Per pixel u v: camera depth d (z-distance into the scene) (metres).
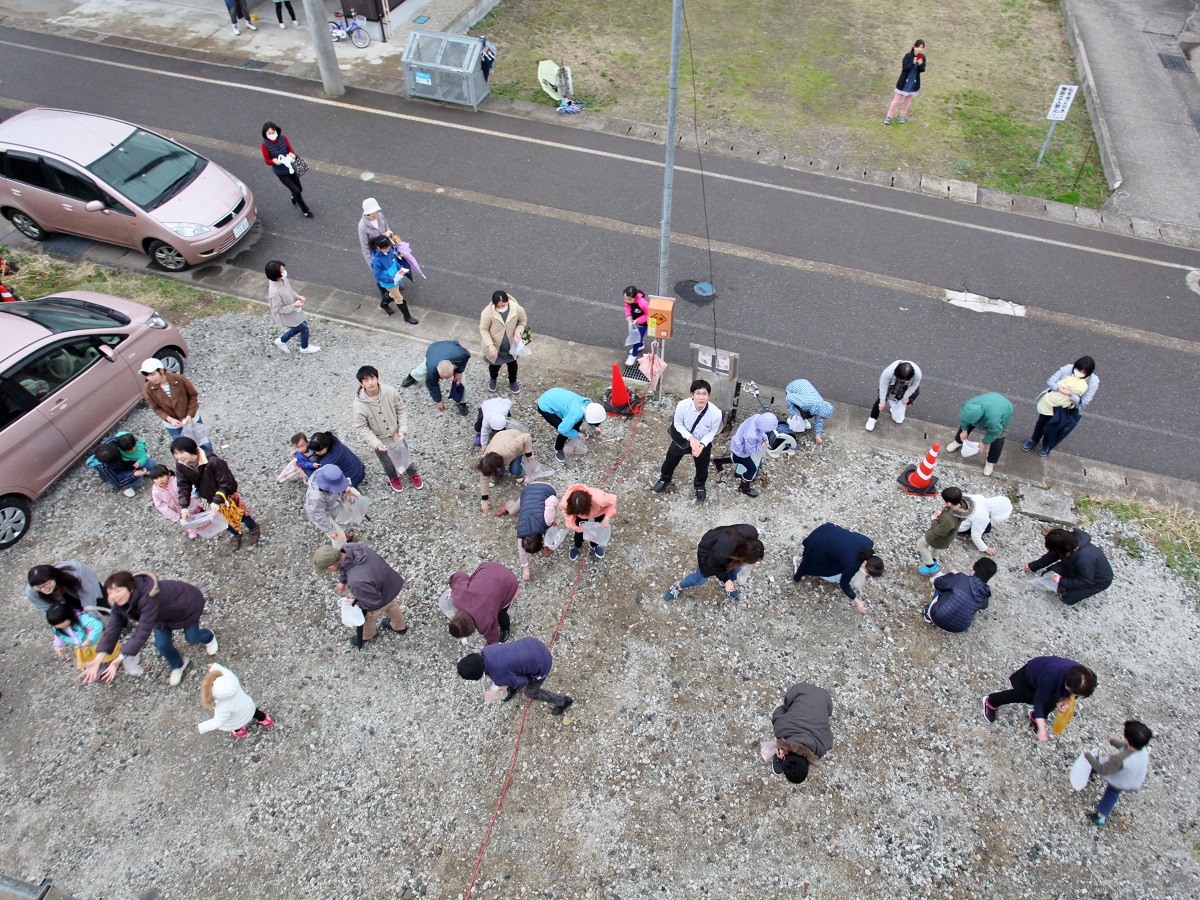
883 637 7.28
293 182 11.51
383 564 6.43
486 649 5.95
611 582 7.64
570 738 6.55
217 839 5.96
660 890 5.75
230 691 5.89
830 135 14.48
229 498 7.34
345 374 9.72
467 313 10.66
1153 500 8.66
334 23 16.28
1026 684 6.18
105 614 6.88
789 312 10.86
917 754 6.52
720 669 7.01
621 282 11.23
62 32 16.19
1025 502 8.49
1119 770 5.66
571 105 14.66
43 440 8.00
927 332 10.64
